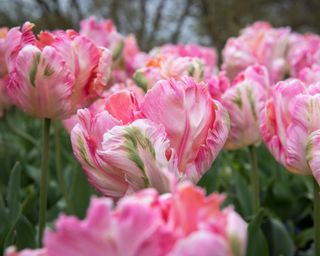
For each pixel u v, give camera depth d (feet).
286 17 12.60
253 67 1.61
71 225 0.61
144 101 1.05
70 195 1.79
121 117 1.09
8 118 2.88
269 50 2.55
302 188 2.21
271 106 1.30
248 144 1.56
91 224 0.61
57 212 2.00
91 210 0.61
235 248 0.63
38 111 1.31
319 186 1.26
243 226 0.65
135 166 1.03
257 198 1.63
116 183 1.08
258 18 10.98
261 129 1.32
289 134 1.22
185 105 1.05
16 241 1.32
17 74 1.27
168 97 1.04
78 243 0.61
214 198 0.65
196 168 1.09
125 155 1.02
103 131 1.06
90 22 2.38
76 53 1.30
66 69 1.26
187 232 0.64
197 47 2.38
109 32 2.40
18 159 2.45
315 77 1.70
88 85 1.34
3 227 1.41
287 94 1.23
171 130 1.05
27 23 1.30
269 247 1.61
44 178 1.36
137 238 0.62
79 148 1.09
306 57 2.52
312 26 12.83
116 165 1.03
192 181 1.09
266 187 2.05
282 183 2.13
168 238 0.63
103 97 1.38
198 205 0.64
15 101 1.32
